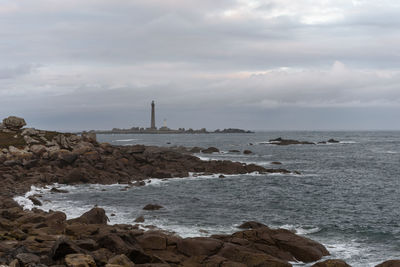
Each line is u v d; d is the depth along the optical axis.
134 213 34.47
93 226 22.47
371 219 33.38
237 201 41.62
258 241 23.17
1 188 44.28
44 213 30.53
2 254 16.94
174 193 46.56
